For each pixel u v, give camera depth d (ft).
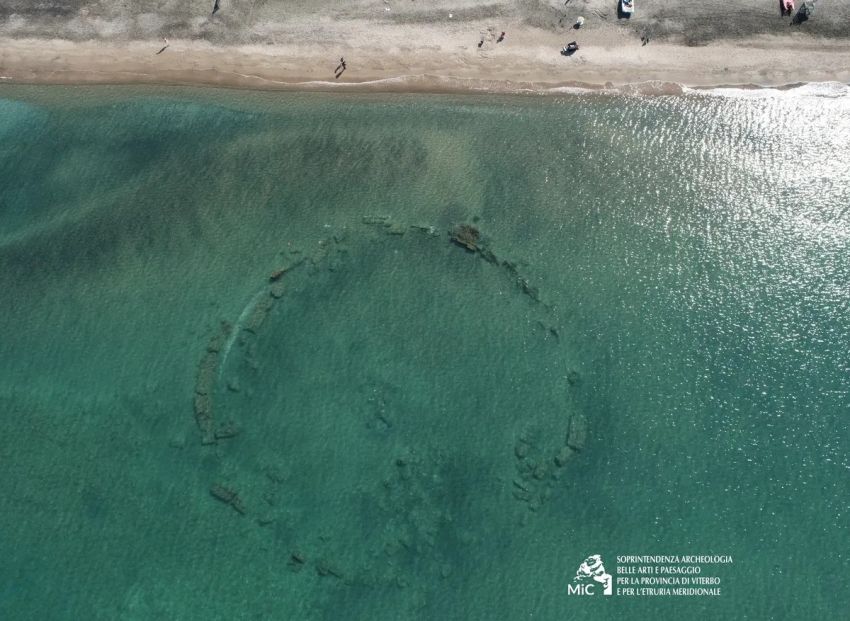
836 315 100.07
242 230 103.35
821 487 92.22
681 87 114.32
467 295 100.94
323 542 89.71
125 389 94.94
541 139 110.93
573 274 102.42
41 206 104.83
